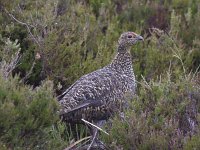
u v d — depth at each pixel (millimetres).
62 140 17250
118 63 20016
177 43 23719
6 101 15086
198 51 23656
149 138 16141
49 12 22062
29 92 15719
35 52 20812
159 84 18250
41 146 15672
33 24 21469
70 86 19875
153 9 26281
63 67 21125
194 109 17172
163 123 16672
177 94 17578
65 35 21688
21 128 15055
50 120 15531
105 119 18938
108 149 16969
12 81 15789
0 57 19688
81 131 18953
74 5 25312
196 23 25203
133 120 16531
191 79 19203
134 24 25531
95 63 21516
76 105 18078
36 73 20734
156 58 22812
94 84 18641
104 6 25547
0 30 21531
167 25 25812
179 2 26828
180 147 15914
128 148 16250
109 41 23609
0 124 14680
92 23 24438
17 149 14961
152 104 17719
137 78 22141
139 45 23562
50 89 15789
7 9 22453
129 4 26922
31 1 23531
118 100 18953
